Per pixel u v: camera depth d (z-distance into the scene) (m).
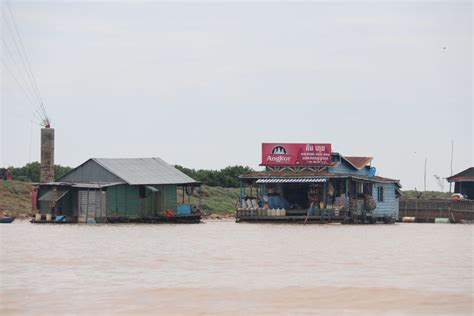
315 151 115.69
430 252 65.00
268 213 112.81
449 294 42.59
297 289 44.19
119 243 72.56
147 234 84.94
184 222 113.81
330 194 114.75
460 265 55.47
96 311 38.47
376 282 46.72
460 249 67.94
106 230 92.06
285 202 116.69
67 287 45.16
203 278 48.56
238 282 46.81
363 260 58.69
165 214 112.19
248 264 56.00
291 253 63.78
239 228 97.88
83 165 115.88
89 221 109.12
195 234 85.44
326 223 110.94
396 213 130.38
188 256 61.19
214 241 75.31
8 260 58.00
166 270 52.56
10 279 48.25
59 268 53.56
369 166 128.00
